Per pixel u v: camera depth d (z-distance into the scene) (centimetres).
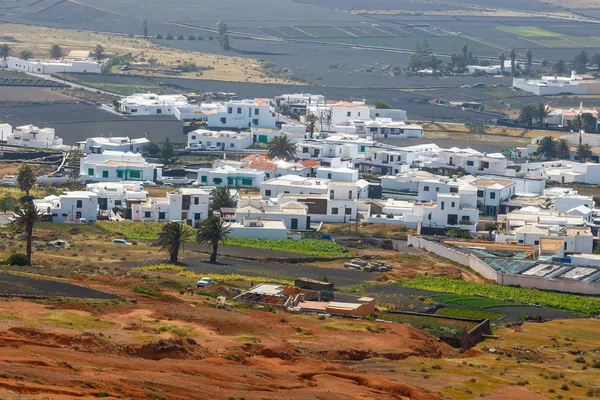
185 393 19038
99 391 17925
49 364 19462
